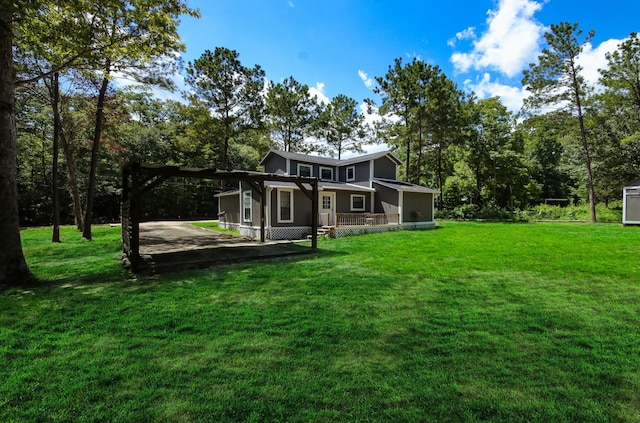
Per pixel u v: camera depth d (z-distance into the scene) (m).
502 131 25.69
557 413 2.04
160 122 30.44
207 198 30.72
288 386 2.36
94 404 2.16
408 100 21.73
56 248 9.82
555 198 36.16
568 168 27.11
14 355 2.89
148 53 8.17
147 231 16.58
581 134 20.00
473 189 28.91
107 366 2.68
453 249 9.55
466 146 26.19
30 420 2.00
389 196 17.17
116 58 8.14
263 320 3.76
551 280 5.68
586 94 19.06
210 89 22.09
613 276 5.88
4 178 5.56
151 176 7.02
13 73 6.37
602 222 19.83
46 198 22.92
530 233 14.14
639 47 16.98
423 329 3.47
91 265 7.25
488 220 23.38
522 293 4.88
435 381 2.42
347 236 13.43
